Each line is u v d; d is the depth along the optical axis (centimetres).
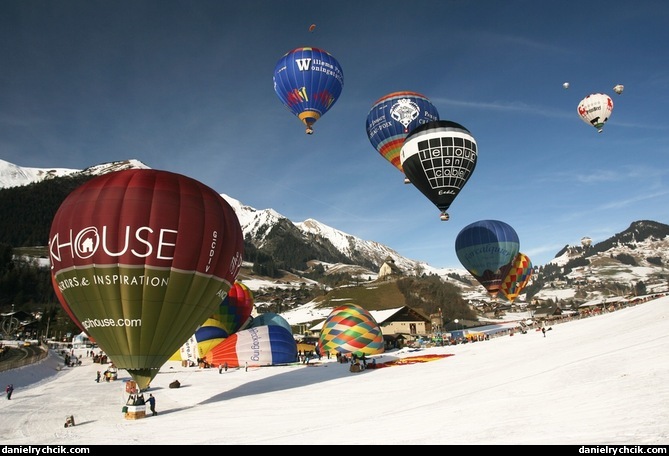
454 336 7581
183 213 2161
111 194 2119
